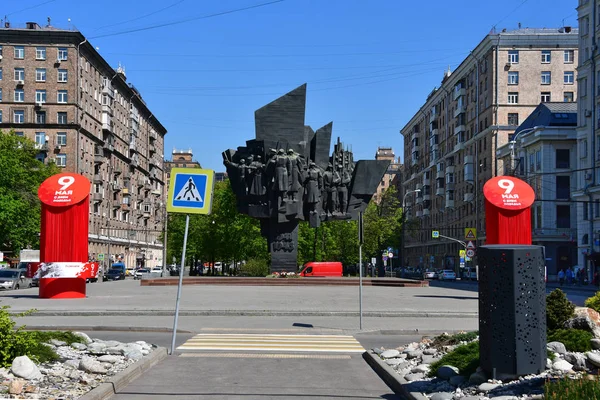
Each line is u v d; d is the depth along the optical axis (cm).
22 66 8225
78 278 2869
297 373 1060
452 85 10150
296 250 4616
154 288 4044
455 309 2356
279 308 2345
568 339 1027
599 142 5938
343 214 4688
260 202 4578
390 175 17738
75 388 831
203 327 1767
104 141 9456
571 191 6631
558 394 661
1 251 6562
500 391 782
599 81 5959
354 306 2498
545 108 7338
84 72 8581
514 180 2347
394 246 10006
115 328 1716
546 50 8338
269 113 4597
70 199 2819
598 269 5841
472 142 9138
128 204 10525
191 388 913
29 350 974
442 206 10650
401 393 887
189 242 7825
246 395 870
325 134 4719
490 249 855
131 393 868
